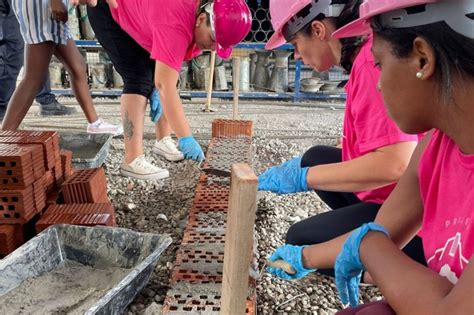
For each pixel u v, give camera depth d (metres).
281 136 4.09
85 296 1.54
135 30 2.43
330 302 1.68
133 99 2.68
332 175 1.46
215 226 1.83
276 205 2.51
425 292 0.72
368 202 1.57
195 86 5.52
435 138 0.89
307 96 5.41
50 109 4.55
